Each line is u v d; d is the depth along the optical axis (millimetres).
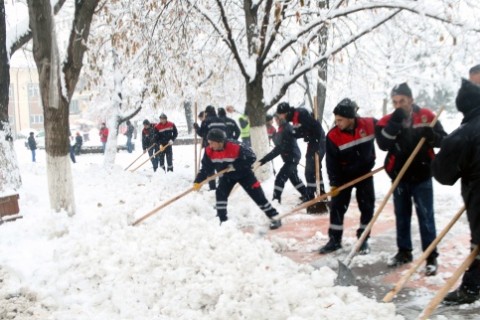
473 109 3955
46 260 5496
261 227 6453
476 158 3842
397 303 4281
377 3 9078
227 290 4191
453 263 5188
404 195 5070
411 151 4887
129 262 4996
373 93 14219
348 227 6977
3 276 5176
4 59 9352
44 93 7270
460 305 4109
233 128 11211
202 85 15398
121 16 11219
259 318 3818
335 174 5758
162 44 10969
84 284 4852
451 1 8680
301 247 6141
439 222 6855
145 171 15938
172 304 4238
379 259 5441
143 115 20969
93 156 26172
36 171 15312
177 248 5070
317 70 13180
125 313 4164
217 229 5512
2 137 9188
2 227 6727
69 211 7457
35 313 4355
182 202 7875
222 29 10883
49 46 7145
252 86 10688
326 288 4176
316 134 7867
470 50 8992
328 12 9414
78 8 7246
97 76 14766
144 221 6863
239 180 6773
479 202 3854
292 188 10141
